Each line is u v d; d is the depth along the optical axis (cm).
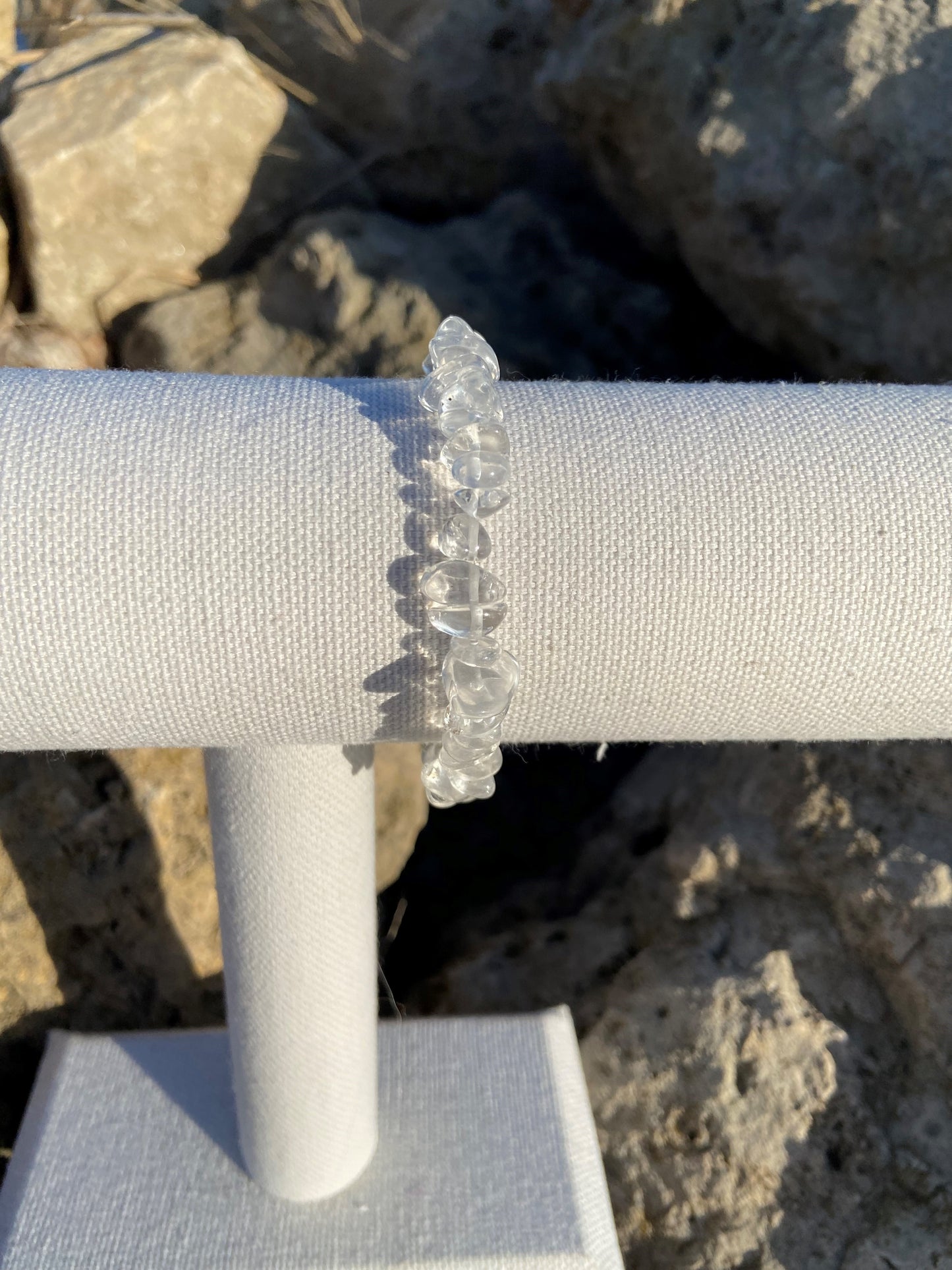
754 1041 24
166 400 13
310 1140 20
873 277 27
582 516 13
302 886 18
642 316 33
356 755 17
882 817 25
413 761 32
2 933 26
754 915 26
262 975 18
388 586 13
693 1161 24
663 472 13
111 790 26
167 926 27
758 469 13
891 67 26
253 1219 20
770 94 27
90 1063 24
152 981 27
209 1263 19
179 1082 23
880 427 14
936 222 26
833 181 27
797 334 29
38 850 26
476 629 12
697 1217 23
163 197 31
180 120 31
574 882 32
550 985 29
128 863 27
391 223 33
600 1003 27
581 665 13
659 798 31
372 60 35
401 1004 31
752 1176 23
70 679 13
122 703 13
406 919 34
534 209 34
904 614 13
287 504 12
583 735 14
